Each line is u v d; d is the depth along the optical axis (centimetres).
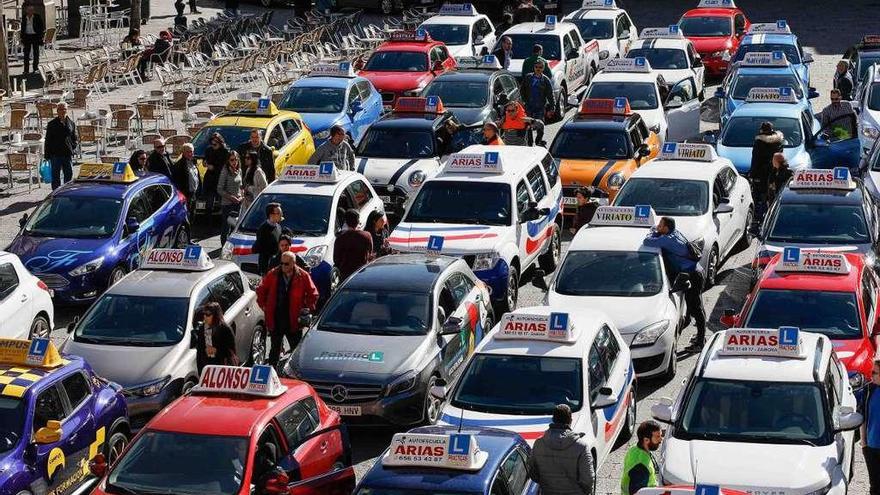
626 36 5256
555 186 3073
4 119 4294
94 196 2892
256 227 2830
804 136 3541
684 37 4881
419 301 2242
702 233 2806
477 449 1533
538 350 1936
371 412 2088
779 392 1800
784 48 4691
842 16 6425
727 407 1794
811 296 2219
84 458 1866
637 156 3372
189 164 3219
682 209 2889
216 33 5572
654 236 2517
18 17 5653
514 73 4472
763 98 3722
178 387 2158
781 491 1655
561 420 1605
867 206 2750
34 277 2591
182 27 5562
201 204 3281
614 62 4178
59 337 2630
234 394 1791
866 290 2283
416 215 2802
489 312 2442
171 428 1697
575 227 2902
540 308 2103
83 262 2750
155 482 1639
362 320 2225
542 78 4066
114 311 2264
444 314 2258
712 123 4453
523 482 1589
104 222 2850
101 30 5722
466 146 3472
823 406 1780
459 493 1467
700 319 2472
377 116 4047
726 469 1694
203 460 1655
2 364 1875
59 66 4775
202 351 2203
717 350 1903
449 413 1877
